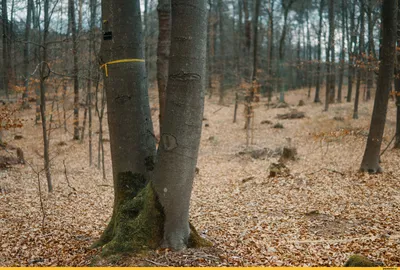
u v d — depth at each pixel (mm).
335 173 10047
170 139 4062
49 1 11031
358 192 8102
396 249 4594
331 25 18734
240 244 5078
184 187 4195
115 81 4570
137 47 4621
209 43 34719
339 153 13656
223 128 22781
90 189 10312
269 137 19266
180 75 3959
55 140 17688
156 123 20859
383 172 9633
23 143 16688
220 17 34812
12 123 7504
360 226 5777
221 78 31766
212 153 16359
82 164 14289
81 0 12688
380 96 9453
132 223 4332
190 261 4086
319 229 5820
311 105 28875
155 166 4281
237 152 16000
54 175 12102
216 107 30781
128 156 4660
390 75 9281
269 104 30547
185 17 3889
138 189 4660
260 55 33875
